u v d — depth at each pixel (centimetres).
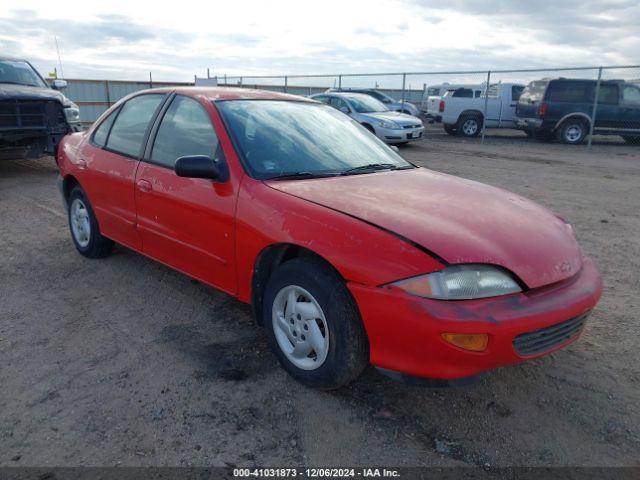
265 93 427
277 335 315
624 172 1156
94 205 472
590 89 1689
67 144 525
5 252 530
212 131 362
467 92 2105
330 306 277
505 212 316
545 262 278
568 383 319
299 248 308
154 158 404
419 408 292
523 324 252
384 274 258
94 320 388
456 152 1509
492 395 305
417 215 289
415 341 252
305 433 269
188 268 382
